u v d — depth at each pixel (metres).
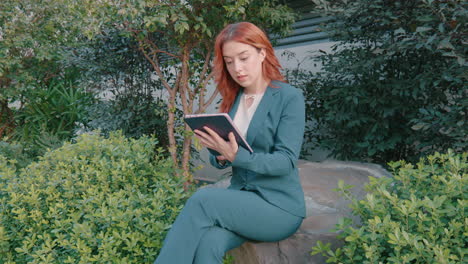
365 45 4.05
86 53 5.43
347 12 3.49
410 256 1.47
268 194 1.86
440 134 3.56
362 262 1.65
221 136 1.75
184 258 1.68
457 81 3.12
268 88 1.95
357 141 4.28
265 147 1.90
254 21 4.41
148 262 2.04
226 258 2.08
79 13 4.05
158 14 3.66
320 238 2.03
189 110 4.56
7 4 6.00
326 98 4.35
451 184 1.84
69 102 6.64
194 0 3.93
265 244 1.94
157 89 5.93
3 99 6.71
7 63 6.06
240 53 1.82
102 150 3.11
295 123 1.85
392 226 1.58
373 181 2.00
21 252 2.40
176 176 2.86
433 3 3.02
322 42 5.22
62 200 2.51
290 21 4.48
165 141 5.85
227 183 3.02
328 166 3.65
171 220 2.23
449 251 1.46
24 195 2.64
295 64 5.50
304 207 1.98
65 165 2.80
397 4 3.35
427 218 1.62
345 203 2.61
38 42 6.44
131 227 2.21
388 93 3.80
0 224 2.53
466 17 2.85
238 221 1.76
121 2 3.66
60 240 2.21
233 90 2.08
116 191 2.62
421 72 3.76
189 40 4.37
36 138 6.08
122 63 5.41
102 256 2.06
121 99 5.63
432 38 2.83
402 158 4.19
